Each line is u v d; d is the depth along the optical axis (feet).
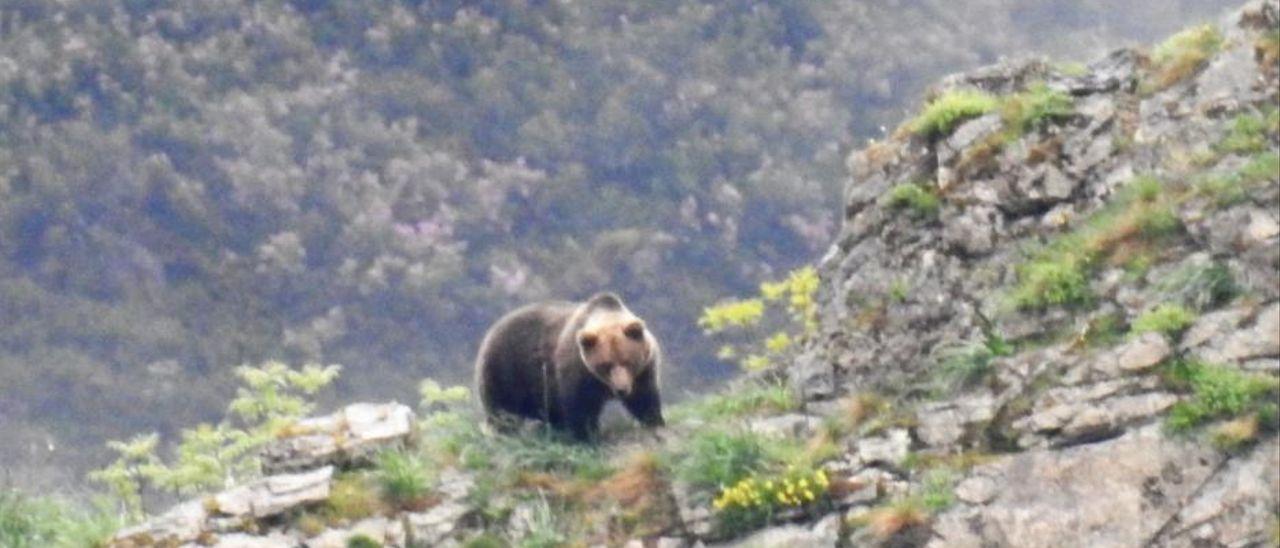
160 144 171.01
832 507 41.57
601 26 183.83
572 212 166.09
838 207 158.92
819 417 44.91
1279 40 43.65
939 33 171.73
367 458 45.83
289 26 186.60
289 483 44.80
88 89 177.17
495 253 161.58
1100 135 44.96
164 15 184.44
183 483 53.83
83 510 52.60
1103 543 38.70
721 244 157.79
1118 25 161.17
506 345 51.08
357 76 184.55
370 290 157.38
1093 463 39.42
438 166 172.24
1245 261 40.57
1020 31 165.68
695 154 166.09
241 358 148.15
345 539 43.60
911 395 43.65
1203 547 37.86
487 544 43.29
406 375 148.46
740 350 71.61
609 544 42.83
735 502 42.09
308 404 58.90
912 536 40.19
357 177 172.04
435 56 186.29
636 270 157.07
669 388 120.37
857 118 167.94
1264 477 37.83
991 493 40.06
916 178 46.52
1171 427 38.91
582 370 48.01
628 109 173.78
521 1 187.32
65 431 128.88
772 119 166.91
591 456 45.65
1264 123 42.83
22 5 180.04
